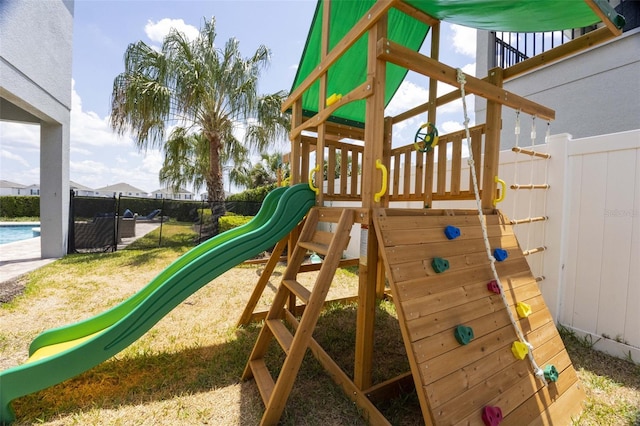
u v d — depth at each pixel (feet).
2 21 13.42
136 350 7.86
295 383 6.54
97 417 5.47
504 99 7.47
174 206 32.42
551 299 9.26
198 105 22.13
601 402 5.96
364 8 9.05
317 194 8.36
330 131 11.15
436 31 8.44
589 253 8.51
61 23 18.47
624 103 12.14
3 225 41.32
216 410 5.71
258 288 9.20
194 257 8.18
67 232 20.21
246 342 8.38
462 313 5.28
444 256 5.76
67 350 5.82
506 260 6.84
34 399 5.99
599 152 8.30
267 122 23.30
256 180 54.85
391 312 10.75
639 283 7.49
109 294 12.16
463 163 11.80
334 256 5.72
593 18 6.34
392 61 5.77
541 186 8.98
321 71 7.81
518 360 5.38
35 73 15.74
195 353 7.79
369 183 5.92
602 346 8.09
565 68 14.06
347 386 6.10
